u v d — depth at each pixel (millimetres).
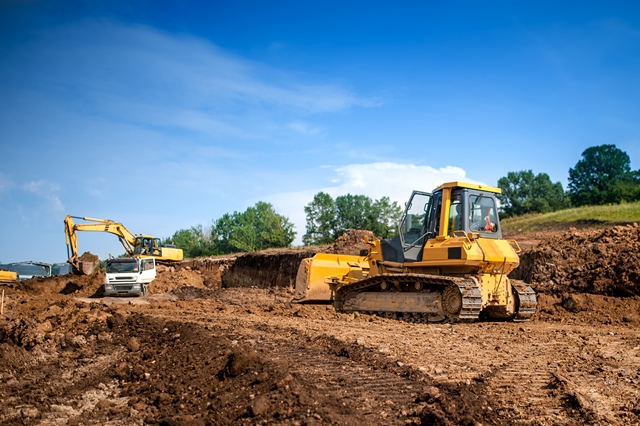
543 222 38906
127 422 7203
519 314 14305
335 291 16484
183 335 10883
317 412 6230
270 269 38188
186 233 78062
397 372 8016
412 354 9211
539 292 19047
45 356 10820
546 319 15172
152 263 29812
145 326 12266
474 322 13852
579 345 10578
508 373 8242
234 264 42969
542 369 8523
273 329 11656
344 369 8164
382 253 15258
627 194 55938
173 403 7617
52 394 8797
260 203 69500
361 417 6227
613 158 62781
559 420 6305
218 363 8680
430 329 12156
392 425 6102
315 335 10711
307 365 8320
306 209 61062
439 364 8609
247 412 6484
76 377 9742
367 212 59500
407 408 6594
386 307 14680
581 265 18938
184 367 8953
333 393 6965
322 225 60312
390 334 11172
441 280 13352
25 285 32969
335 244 34094
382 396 7000
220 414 6633
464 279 13227
